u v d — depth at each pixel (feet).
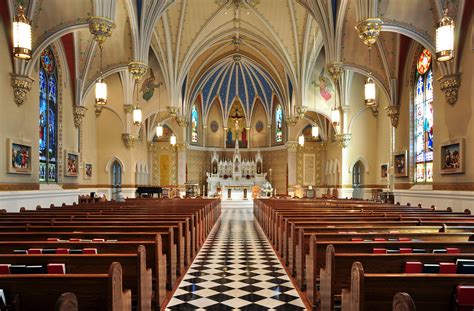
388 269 14.02
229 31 81.35
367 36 37.91
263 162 124.67
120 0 48.06
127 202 54.49
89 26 39.27
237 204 102.22
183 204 48.80
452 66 39.93
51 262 13.97
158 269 18.20
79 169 67.72
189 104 105.29
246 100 125.70
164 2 54.60
